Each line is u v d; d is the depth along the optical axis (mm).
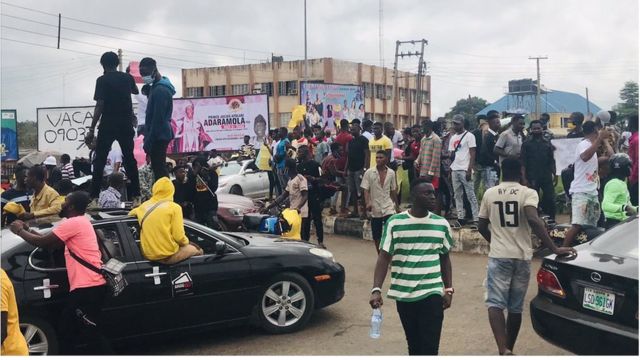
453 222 11406
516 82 45656
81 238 5520
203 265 6340
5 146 21641
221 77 58250
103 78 8234
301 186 10188
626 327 4418
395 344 6332
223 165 18062
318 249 7246
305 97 26281
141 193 10031
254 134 24391
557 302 4973
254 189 17547
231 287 6449
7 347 3975
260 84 56500
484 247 10352
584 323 4645
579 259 4941
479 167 11148
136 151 13461
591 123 8164
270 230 9641
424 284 4715
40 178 7734
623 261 4715
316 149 14672
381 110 61000
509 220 5500
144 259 6117
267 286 6656
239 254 6590
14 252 5707
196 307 6281
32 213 7484
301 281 6809
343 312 7547
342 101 27484
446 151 12180
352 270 9773
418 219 4770
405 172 13023
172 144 24906
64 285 5742
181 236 6203
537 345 6121
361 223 12477
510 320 5629
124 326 5969
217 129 24734
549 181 10164
